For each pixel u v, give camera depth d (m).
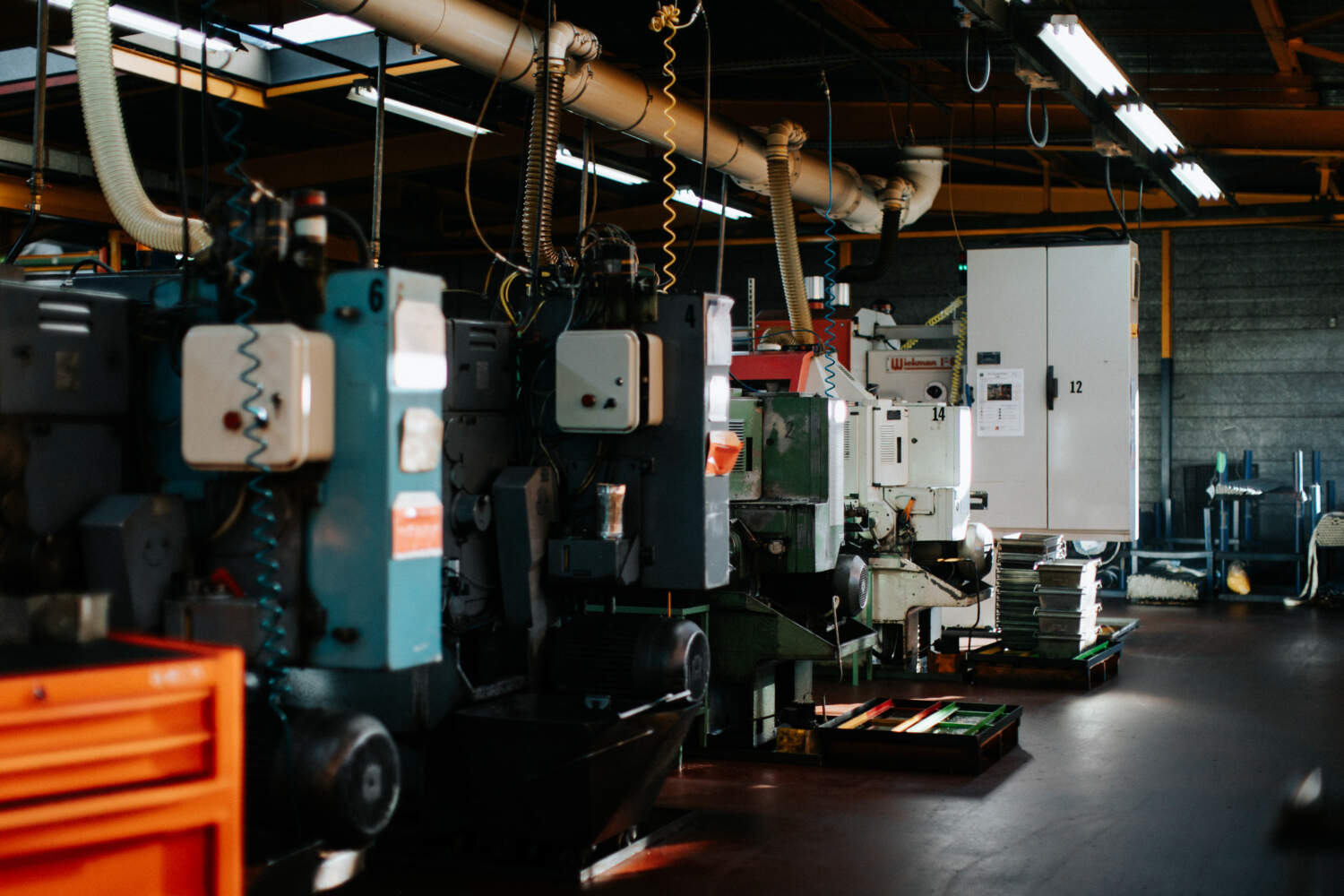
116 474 4.01
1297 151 10.66
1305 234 13.67
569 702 4.43
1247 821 4.99
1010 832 4.84
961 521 8.60
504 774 4.20
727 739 6.21
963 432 8.66
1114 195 13.89
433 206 14.59
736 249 15.45
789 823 4.98
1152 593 12.68
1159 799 5.32
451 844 4.44
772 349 8.10
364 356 3.63
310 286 3.65
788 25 9.39
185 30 6.48
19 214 10.55
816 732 6.07
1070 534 9.75
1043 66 7.79
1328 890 4.18
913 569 8.21
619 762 4.22
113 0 5.96
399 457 3.66
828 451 6.58
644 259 15.44
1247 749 6.27
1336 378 13.59
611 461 4.96
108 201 4.31
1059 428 9.77
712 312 4.88
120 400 4.01
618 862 4.43
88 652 2.83
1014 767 5.92
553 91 6.18
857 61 9.40
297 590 3.73
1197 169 11.07
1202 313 14.03
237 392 3.54
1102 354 9.66
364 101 8.09
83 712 2.63
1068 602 8.18
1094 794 5.41
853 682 8.14
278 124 11.55
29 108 9.68
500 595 4.91
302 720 3.68
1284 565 13.66
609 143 10.77
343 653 3.68
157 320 4.06
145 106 10.32
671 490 4.88
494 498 4.80
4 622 2.92
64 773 2.63
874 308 11.72
